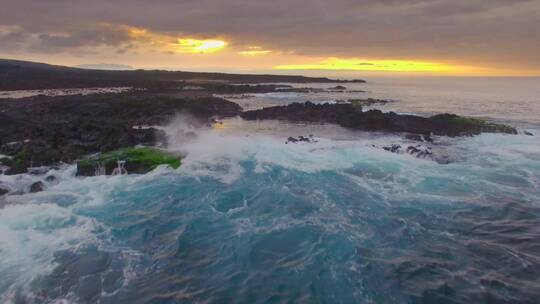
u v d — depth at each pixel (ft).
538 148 86.84
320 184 60.39
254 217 48.47
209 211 50.14
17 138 80.69
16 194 54.85
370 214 49.60
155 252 40.34
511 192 58.13
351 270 37.04
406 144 87.56
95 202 52.24
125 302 32.50
